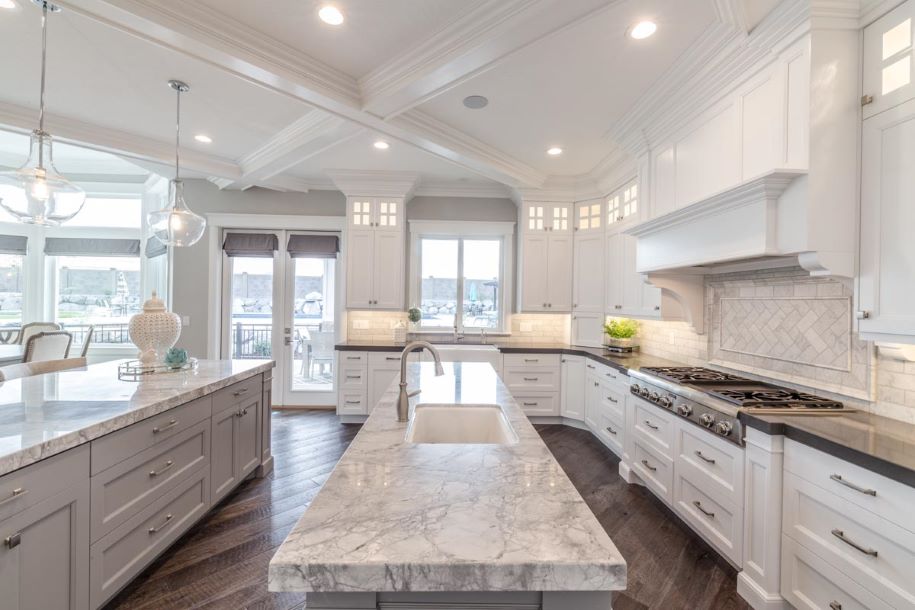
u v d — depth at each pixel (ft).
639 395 9.64
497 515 2.99
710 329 9.98
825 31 5.66
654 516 8.72
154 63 8.23
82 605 5.20
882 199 5.29
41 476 4.65
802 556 5.42
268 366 10.52
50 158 7.48
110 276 18.26
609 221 14.25
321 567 2.41
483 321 17.30
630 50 7.48
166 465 6.79
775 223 6.05
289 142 11.66
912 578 4.17
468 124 10.68
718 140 7.71
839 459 4.91
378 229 15.47
